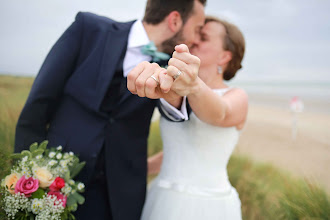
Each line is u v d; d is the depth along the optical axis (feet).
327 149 27.20
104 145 4.94
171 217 5.03
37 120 5.02
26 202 4.07
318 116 48.73
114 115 4.98
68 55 5.01
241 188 10.71
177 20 5.28
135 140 5.24
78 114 4.98
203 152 5.18
